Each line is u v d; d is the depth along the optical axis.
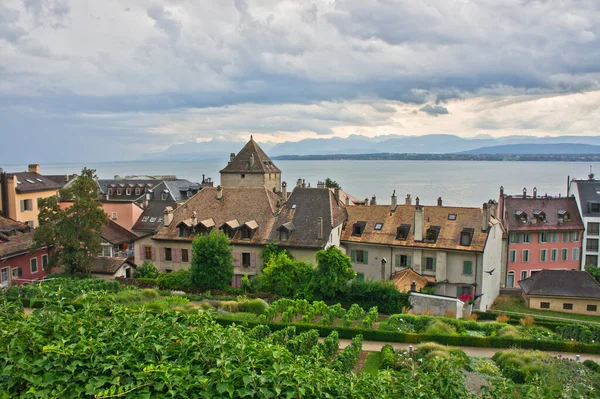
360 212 62.03
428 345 33.38
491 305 56.38
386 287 48.53
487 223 53.88
